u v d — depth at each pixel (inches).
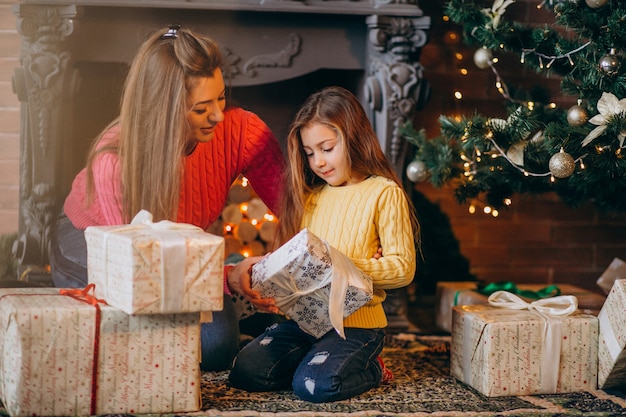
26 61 93.7
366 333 70.6
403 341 93.7
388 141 96.8
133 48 95.8
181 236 58.6
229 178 80.7
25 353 58.4
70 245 85.1
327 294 67.1
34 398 58.7
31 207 96.5
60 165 96.5
